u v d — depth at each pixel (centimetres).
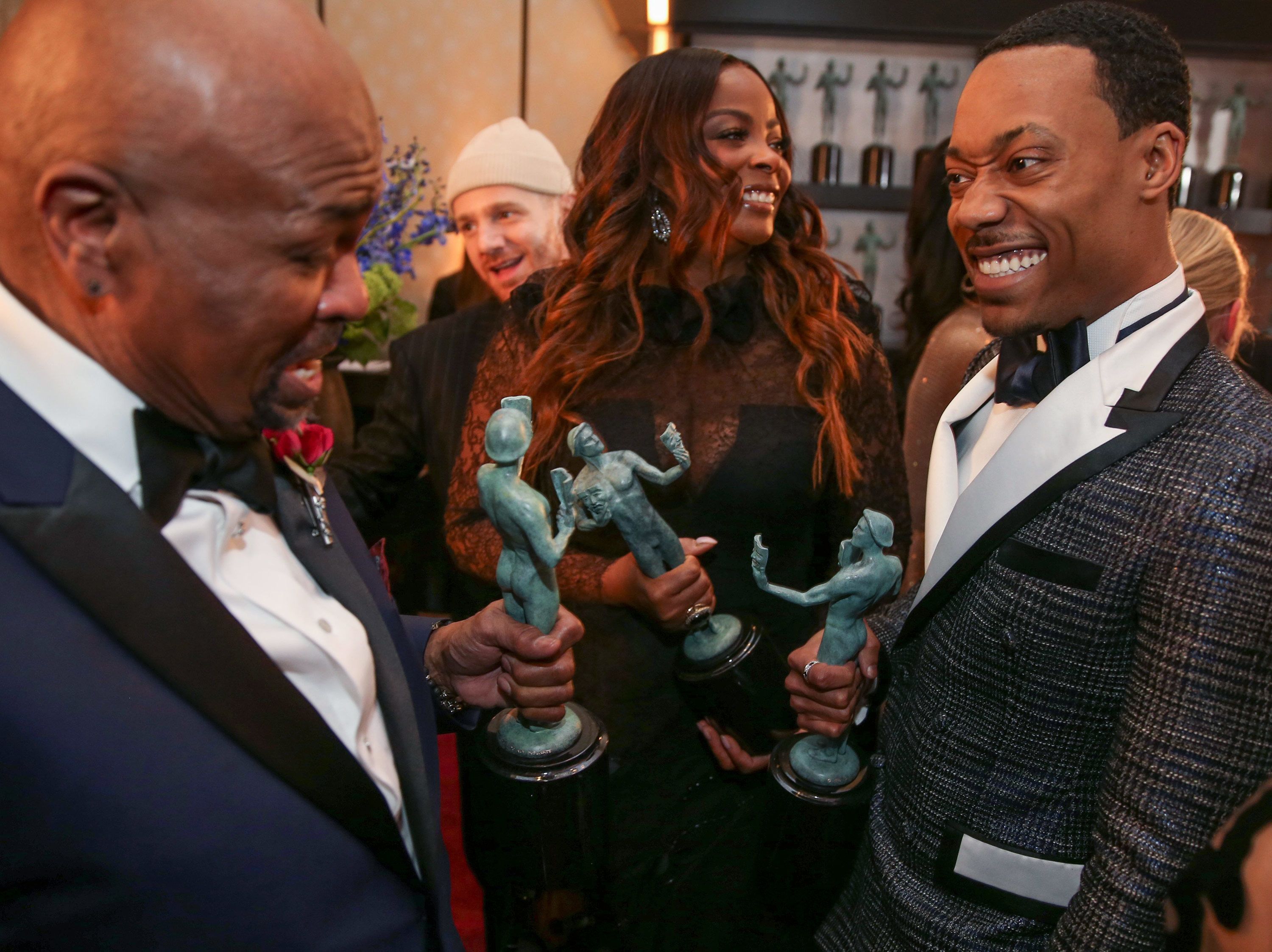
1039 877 82
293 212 51
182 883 54
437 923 73
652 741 124
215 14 48
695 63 116
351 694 67
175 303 52
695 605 111
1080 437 75
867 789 100
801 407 124
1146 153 72
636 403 124
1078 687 77
